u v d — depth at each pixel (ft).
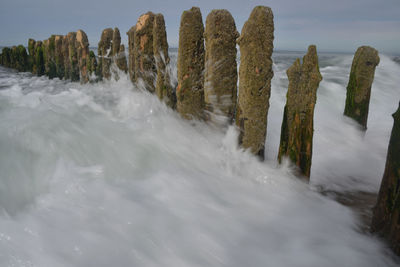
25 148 12.33
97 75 32.71
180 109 15.55
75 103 21.61
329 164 14.87
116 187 11.41
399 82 38.11
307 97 10.62
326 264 8.07
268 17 11.11
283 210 10.55
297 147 11.25
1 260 7.55
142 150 14.11
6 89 34.06
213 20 12.74
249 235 9.16
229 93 13.76
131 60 25.09
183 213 10.07
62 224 9.08
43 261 7.65
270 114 21.98
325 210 10.55
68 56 37.96
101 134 14.82
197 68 14.75
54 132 13.79
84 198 10.57
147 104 19.40
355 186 12.69
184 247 8.50
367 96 16.78
